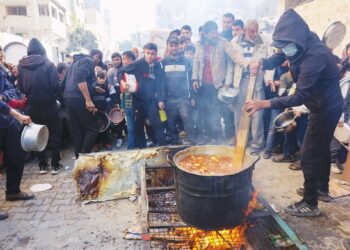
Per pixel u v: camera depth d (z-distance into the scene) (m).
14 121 3.50
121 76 4.80
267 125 5.50
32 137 3.37
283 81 4.80
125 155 3.77
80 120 4.61
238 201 2.08
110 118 5.68
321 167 3.17
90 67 4.56
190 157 2.57
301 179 4.14
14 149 3.51
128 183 3.75
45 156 4.65
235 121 5.19
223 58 5.11
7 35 14.45
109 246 2.78
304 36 2.54
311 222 3.09
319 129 2.96
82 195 3.65
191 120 5.26
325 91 2.83
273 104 2.43
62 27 29.97
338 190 3.71
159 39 16.02
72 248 2.76
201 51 5.25
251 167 2.11
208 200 2.02
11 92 3.84
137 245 2.79
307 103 2.96
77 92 4.48
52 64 4.33
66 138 6.03
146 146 5.39
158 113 4.93
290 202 3.51
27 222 3.21
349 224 3.03
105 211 3.43
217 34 5.11
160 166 3.56
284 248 2.35
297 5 9.45
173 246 2.41
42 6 26.20
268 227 2.58
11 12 25.47
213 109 5.62
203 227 2.12
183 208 2.17
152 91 4.84
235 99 4.87
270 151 4.96
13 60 7.20
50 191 3.96
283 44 2.57
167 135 5.34
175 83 5.05
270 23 8.59
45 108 4.37
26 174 4.59
